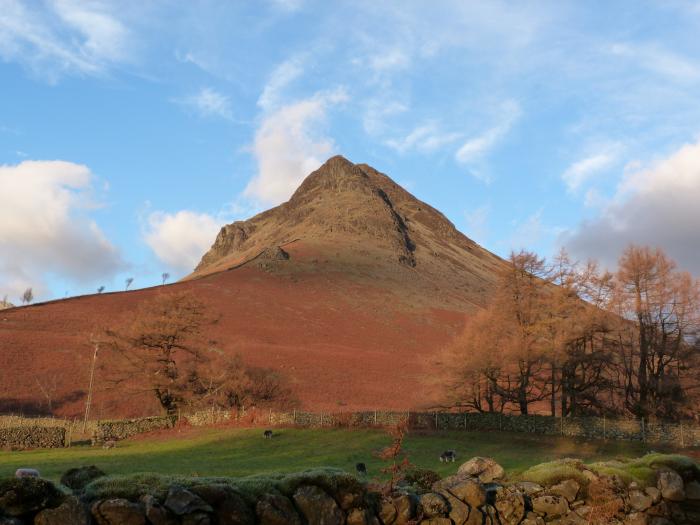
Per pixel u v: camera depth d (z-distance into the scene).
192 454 35.38
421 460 30.81
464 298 182.62
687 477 10.66
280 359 99.06
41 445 41.31
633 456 33.41
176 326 61.09
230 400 59.62
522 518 9.63
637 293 45.28
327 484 8.34
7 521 6.15
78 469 8.62
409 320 149.25
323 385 87.31
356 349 119.62
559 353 43.41
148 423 51.44
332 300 153.88
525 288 47.41
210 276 159.75
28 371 78.44
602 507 9.88
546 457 32.00
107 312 116.69
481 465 10.45
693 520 10.39
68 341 92.31
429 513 8.92
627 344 45.31
